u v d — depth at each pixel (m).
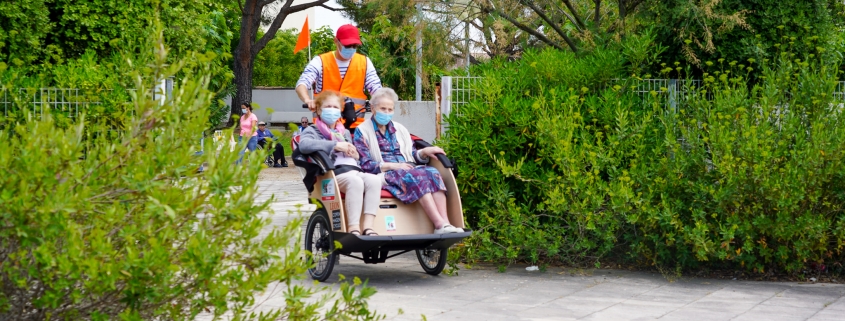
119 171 3.02
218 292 3.11
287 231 3.30
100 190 2.99
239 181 3.05
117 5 11.55
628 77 8.59
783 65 7.80
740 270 7.57
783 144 7.12
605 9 11.52
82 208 2.86
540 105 7.90
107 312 3.19
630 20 10.33
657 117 8.09
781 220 6.94
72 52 11.52
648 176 7.54
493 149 7.94
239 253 3.32
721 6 9.21
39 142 2.91
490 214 8.05
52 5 11.40
